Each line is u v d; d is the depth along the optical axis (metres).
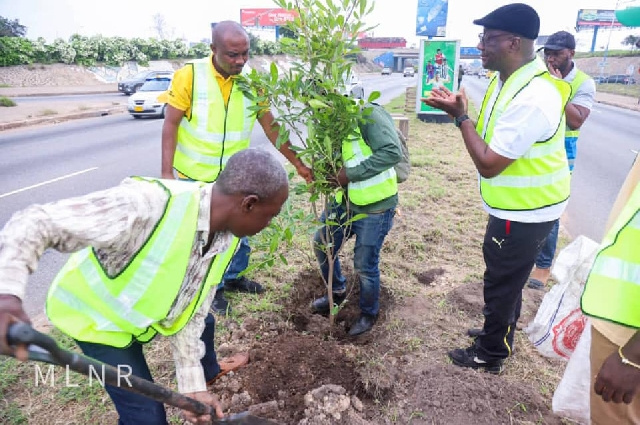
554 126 2.40
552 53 3.87
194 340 1.95
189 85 3.11
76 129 13.80
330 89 2.67
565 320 2.44
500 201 2.57
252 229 1.70
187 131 3.22
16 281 1.27
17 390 2.71
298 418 2.50
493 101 2.62
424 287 4.08
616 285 1.59
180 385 1.92
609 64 53.44
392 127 2.91
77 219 1.40
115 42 36.44
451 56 14.31
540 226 2.56
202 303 1.92
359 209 3.11
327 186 3.06
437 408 2.60
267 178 1.60
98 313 1.73
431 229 5.29
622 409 1.90
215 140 3.21
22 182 7.70
